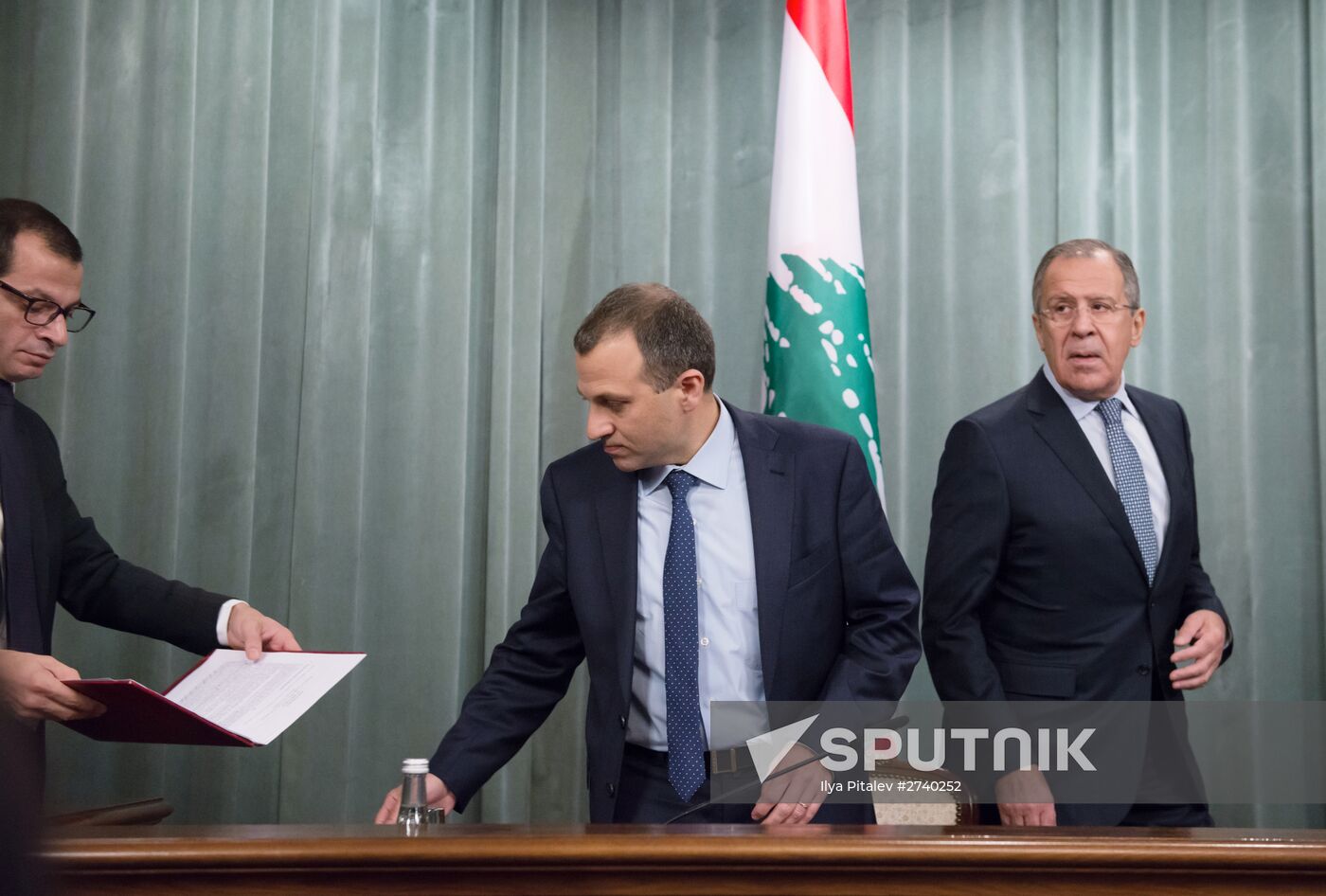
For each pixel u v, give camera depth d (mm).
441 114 3369
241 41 3207
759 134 3465
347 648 3135
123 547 3010
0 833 330
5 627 1883
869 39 3445
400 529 3238
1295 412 3250
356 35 3297
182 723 1444
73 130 3041
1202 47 3381
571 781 3223
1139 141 3369
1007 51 3418
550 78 3479
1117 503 2148
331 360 3201
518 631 1944
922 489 3336
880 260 3375
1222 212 3314
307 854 1139
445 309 3303
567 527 1880
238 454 3105
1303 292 3270
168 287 3068
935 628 2176
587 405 3385
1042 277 2271
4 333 1918
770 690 1753
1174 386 3311
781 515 1810
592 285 3432
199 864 1130
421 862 1146
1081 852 1151
